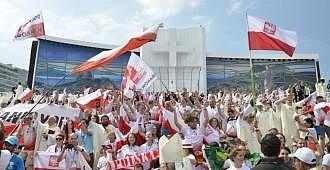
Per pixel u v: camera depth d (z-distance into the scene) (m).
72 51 46.97
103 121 13.51
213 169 9.95
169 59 42.53
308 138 11.40
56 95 16.89
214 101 14.84
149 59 42.22
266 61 53.00
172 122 13.26
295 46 14.87
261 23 14.92
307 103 17.45
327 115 13.81
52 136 13.04
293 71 53.06
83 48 47.72
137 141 12.50
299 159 6.46
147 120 13.45
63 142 11.41
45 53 45.06
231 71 51.50
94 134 12.71
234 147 9.82
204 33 43.97
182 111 14.54
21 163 7.46
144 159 10.98
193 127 11.82
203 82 42.59
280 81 52.56
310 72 52.81
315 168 8.81
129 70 14.79
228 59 51.88
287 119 15.47
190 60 43.09
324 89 24.91
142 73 14.55
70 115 14.82
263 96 18.81
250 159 9.70
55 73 45.09
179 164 10.06
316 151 10.88
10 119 13.80
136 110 14.02
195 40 43.44
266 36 14.79
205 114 12.09
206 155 10.12
